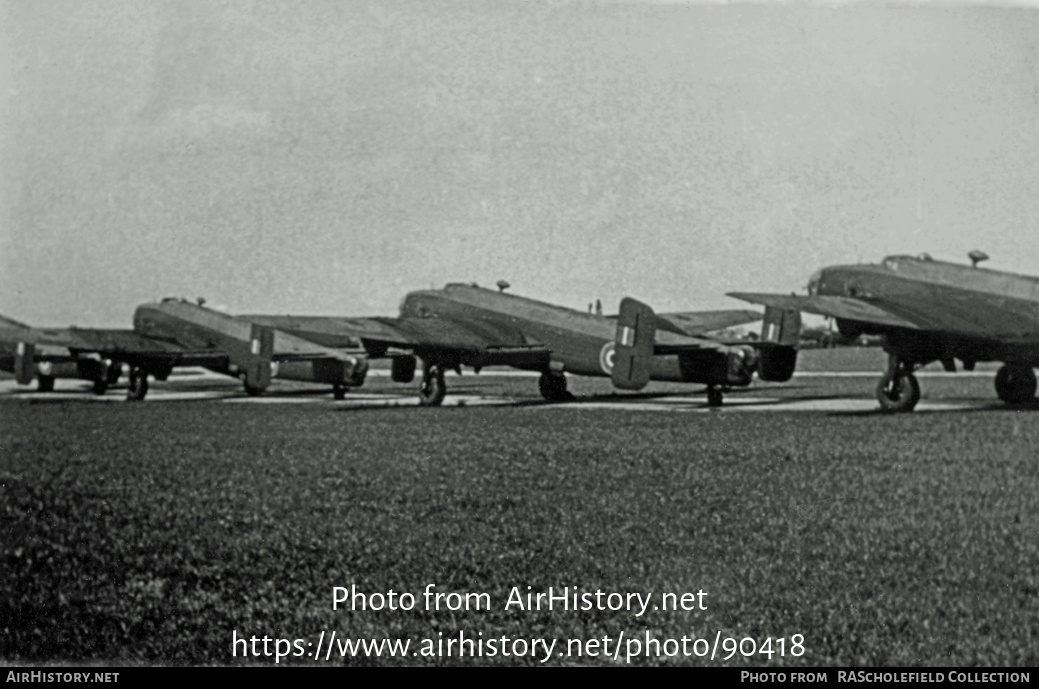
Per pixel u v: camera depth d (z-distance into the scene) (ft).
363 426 60.03
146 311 88.43
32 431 58.44
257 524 32.89
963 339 60.44
